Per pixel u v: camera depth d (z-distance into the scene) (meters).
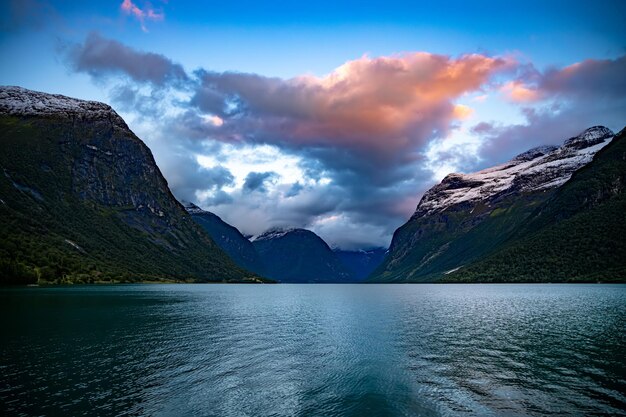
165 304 120.88
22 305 105.31
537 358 47.97
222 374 41.97
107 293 164.88
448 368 44.25
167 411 31.69
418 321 83.88
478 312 98.69
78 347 53.59
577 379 39.50
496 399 34.22
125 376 40.72
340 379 40.44
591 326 70.62
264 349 54.28
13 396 34.44
